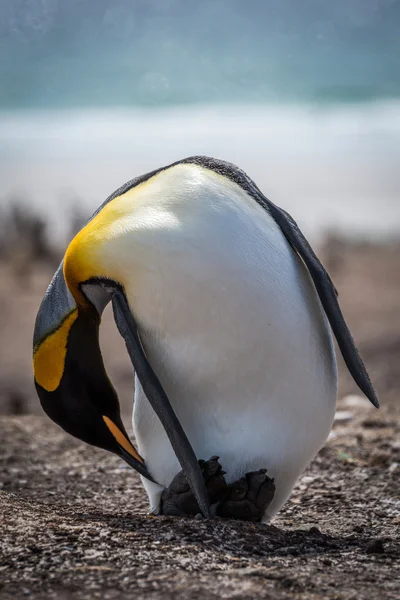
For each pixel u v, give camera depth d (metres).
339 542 9.16
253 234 9.12
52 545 8.04
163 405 8.73
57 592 6.94
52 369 9.85
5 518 8.89
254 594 6.94
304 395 9.33
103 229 9.09
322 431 9.73
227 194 9.27
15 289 40.56
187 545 8.17
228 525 8.84
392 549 8.76
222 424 9.32
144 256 8.77
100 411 10.03
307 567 7.82
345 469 13.56
